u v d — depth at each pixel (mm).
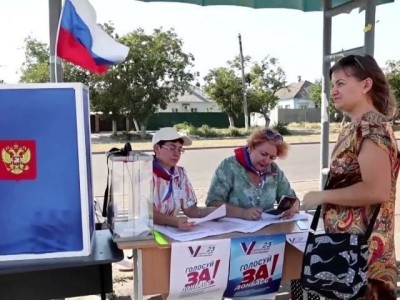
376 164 1747
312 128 31469
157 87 20594
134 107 20281
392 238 1877
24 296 2201
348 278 1810
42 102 1894
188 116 30219
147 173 2176
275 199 2793
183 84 21172
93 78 19219
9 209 1921
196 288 2207
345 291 1816
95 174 9906
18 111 1880
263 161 2646
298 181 9430
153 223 2283
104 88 19953
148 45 20141
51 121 1908
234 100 31438
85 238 1994
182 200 2588
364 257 1810
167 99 20938
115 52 2320
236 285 2277
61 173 1942
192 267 2170
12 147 1896
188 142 2617
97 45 2297
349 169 1862
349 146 1856
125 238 2135
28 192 1928
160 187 2504
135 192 2162
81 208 1976
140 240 2143
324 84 4051
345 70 1894
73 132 1929
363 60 1878
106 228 2531
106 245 2189
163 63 20359
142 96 20281
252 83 32781
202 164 12281
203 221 2418
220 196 2705
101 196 6992
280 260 2336
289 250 2385
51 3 2729
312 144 18125
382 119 1829
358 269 1803
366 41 3439
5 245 1930
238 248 2230
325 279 1856
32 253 1953
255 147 2666
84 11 2264
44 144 1914
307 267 1909
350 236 1843
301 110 36688
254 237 2252
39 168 1923
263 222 2461
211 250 2186
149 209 2176
